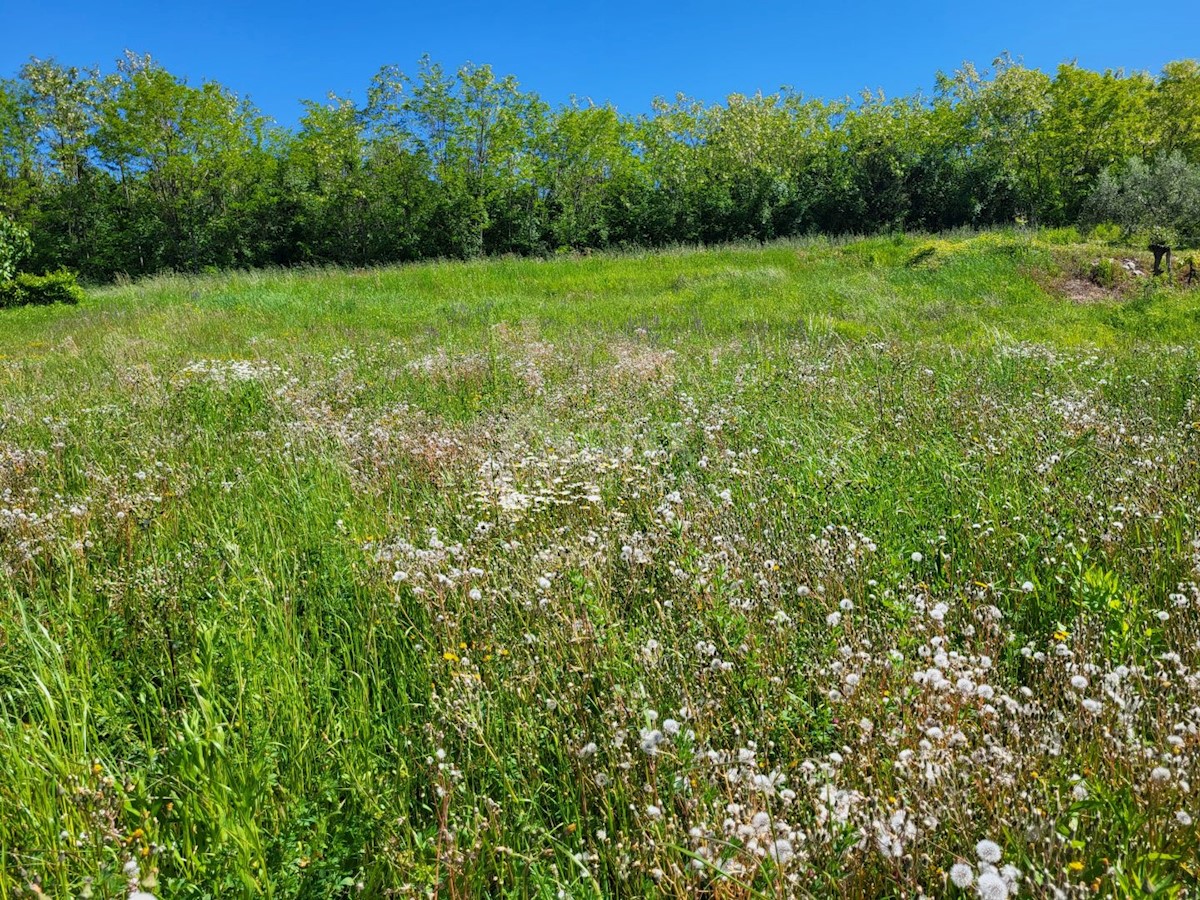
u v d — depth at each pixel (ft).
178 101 116.67
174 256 121.08
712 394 22.79
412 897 5.96
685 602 9.66
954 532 11.67
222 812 6.35
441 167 119.65
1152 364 25.75
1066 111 116.98
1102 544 10.61
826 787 5.69
